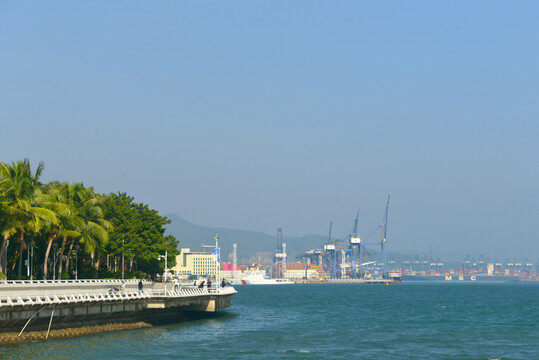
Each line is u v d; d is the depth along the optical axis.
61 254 121.50
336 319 129.50
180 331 95.81
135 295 97.62
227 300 135.25
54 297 79.56
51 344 76.56
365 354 78.50
